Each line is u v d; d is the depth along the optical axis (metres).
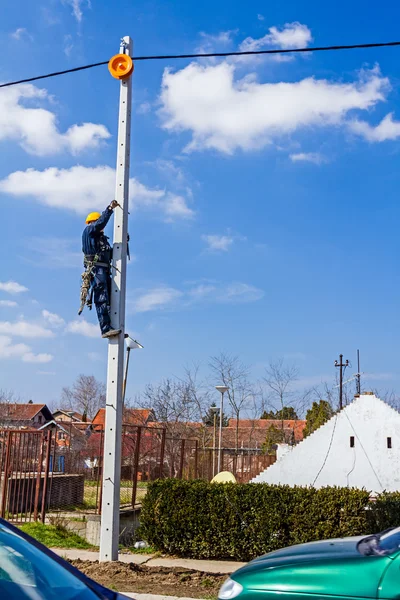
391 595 4.42
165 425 32.06
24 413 51.84
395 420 18.02
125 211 10.75
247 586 4.90
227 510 11.59
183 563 11.27
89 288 10.55
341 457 18.17
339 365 42.19
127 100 11.02
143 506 12.32
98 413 53.47
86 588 4.04
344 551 5.10
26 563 4.11
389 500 11.20
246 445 40.81
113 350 10.38
